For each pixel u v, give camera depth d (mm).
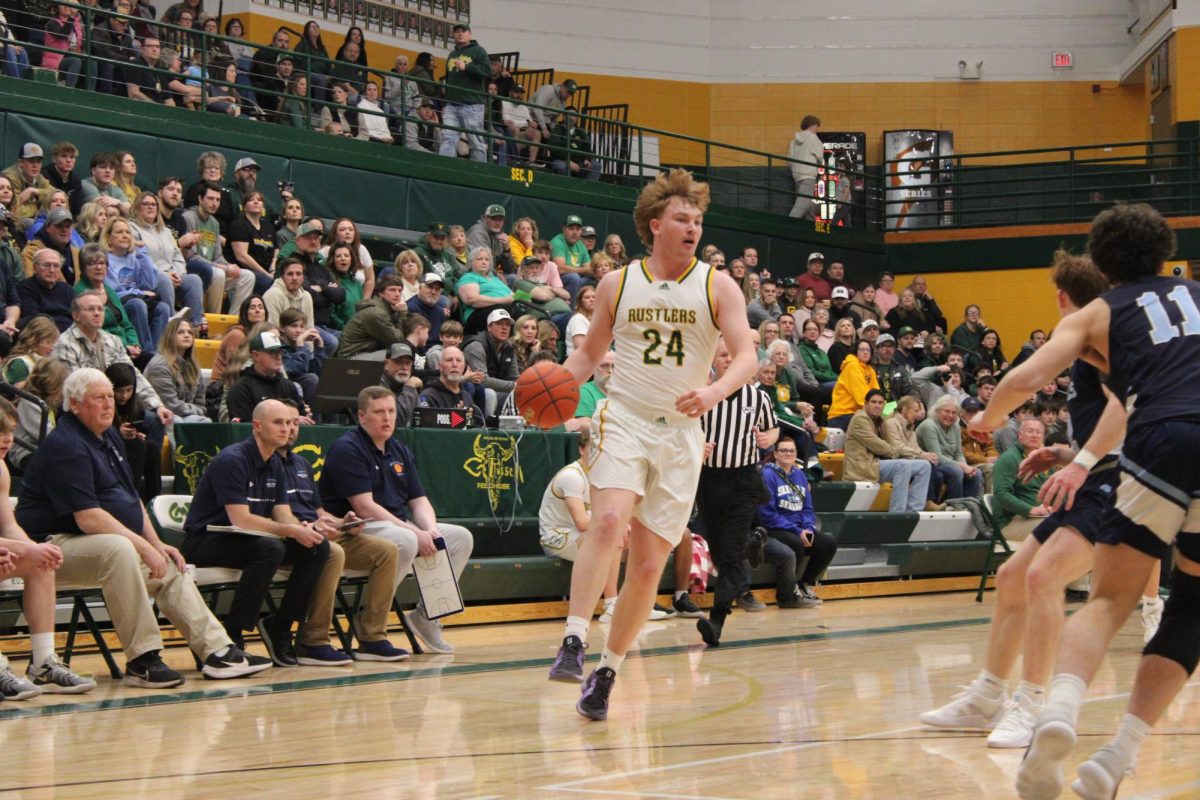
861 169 27188
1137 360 4336
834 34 28094
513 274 17516
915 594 14797
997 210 25266
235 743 5578
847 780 4500
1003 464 14109
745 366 5828
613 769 4781
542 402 6242
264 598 8727
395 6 24578
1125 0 28016
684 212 5957
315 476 10445
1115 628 4188
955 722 5598
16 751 5492
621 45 27375
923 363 21078
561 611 11797
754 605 12633
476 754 5176
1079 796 4109
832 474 16156
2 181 12977
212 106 17859
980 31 28078
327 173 18281
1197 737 5469
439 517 11359
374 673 8102
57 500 7715
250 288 14852
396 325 13625
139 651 7605
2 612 8977
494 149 21516
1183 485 4090
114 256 12906
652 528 5961
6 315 11398
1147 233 4504
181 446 10172
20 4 16656
